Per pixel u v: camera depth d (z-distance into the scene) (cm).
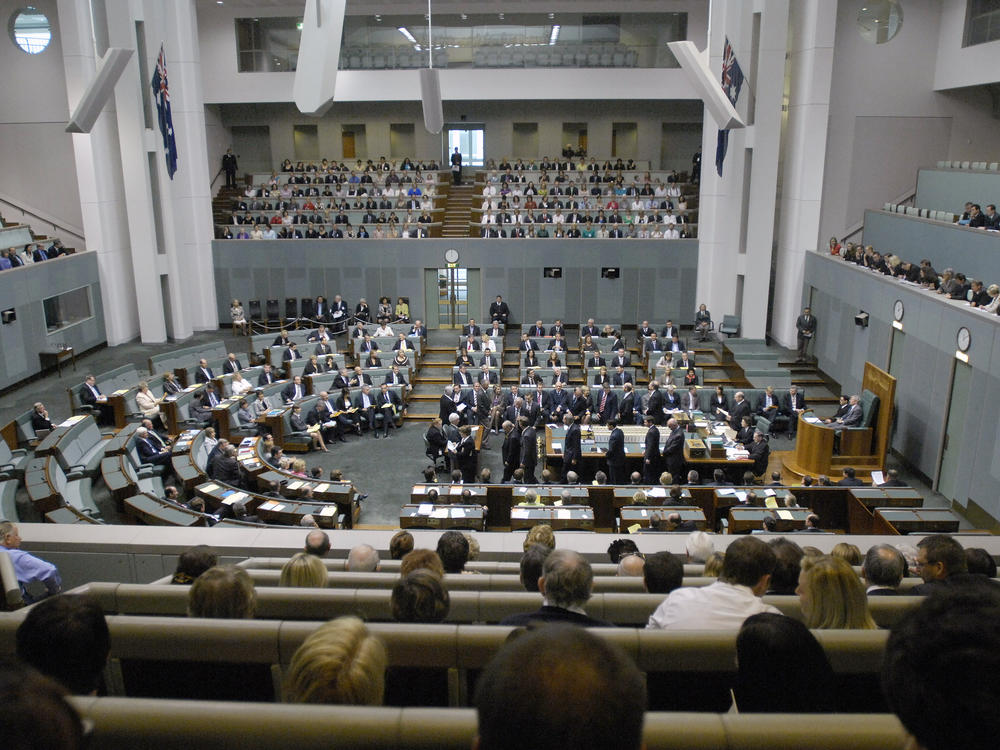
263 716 193
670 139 3603
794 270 2673
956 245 1972
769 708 226
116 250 2756
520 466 1847
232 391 2158
